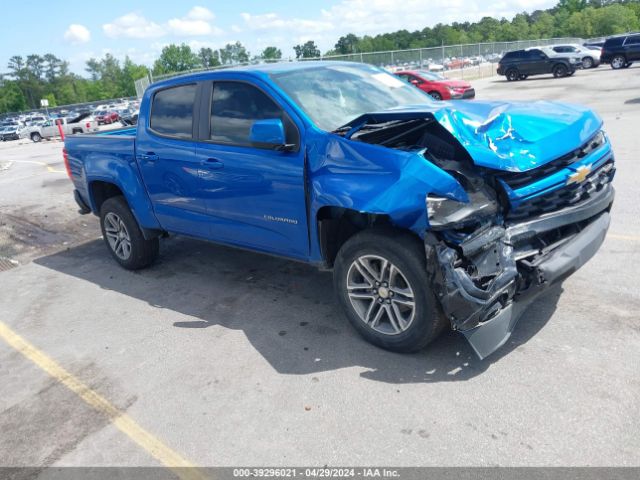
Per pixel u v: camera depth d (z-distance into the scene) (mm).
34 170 14945
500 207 3293
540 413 2975
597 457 2637
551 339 3648
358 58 31594
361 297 3750
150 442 3119
